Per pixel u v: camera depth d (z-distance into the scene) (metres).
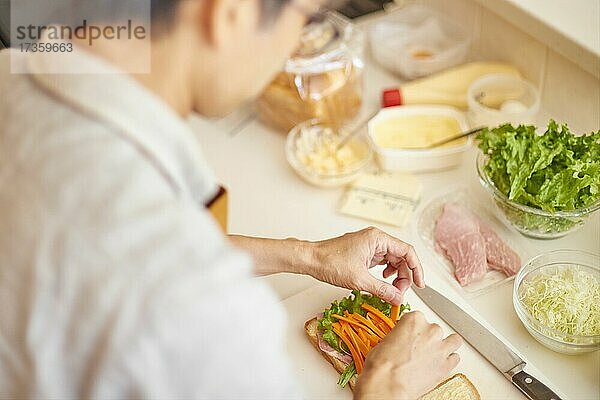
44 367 0.61
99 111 0.60
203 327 0.58
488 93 1.29
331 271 0.99
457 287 1.06
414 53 1.42
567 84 1.25
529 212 1.06
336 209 1.17
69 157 0.60
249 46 0.64
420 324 0.90
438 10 1.48
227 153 1.28
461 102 1.30
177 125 0.63
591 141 1.08
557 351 0.98
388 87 1.38
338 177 1.18
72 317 0.59
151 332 0.57
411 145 1.24
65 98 0.61
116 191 0.59
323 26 1.27
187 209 0.62
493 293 1.05
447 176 1.22
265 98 1.27
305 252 1.00
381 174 1.21
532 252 1.09
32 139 0.61
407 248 1.00
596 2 1.24
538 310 0.98
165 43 0.63
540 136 1.09
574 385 0.95
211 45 0.63
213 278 0.59
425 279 1.06
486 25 1.37
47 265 0.59
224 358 0.59
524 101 1.28
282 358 0.64
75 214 0.59
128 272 0.58
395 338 0.88
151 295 0.57
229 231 1.14
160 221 0.59
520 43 1.31
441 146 1.22
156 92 0.65
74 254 0.59
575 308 0.97
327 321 0.98
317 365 0.98
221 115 0.71
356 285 0.98
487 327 1.01
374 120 1.27
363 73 1.33
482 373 0.96
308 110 1.25
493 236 1.11
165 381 0.59
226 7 0.61
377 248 1.00
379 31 1.44
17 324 0.61
